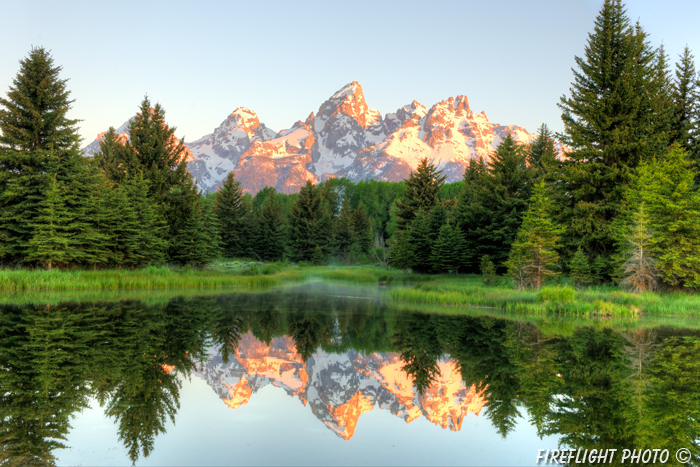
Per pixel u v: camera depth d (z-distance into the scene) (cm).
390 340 1625
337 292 3606
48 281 3200
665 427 775
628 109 3534
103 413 817
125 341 1452
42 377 1022
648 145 3372
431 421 827
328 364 1280
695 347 1481
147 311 2181
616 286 3328
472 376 1137
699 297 2759
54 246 3684
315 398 970
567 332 1781
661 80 3625
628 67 3522
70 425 752
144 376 1062
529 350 1441
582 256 3291
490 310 2488
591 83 3734
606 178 3491
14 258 3831
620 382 1057
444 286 3444
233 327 1822
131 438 705
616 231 3278
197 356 1298
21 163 3844
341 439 734
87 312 2077
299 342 1576
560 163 3853
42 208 3806
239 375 1129
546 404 912
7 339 1434
